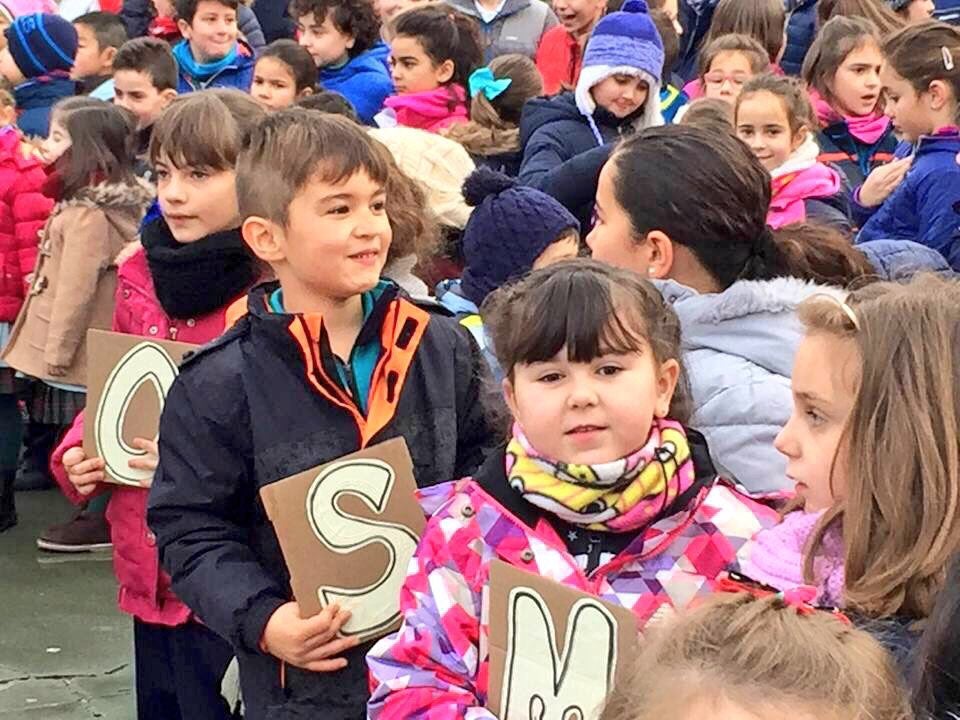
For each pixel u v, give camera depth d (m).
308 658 2.46
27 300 5.29
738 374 2.53
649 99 5.27
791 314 2.58
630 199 2.71
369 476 2.51
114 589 5.15
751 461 2.48
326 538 2.47
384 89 6.95
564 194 4.53
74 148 5.21
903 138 5.06
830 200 4.61
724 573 2.08
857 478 1.83
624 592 2.11
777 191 4.48
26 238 5.73
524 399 2.14
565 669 2.00
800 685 1.23
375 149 2.68
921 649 1.57
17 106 7.30
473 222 3.60
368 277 2.65
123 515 3.33
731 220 2.67
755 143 4.56
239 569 2.55
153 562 3.27
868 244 3.50
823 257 2.78
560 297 2.12
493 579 2.08
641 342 2.13
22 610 4.93
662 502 2.12
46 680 4.39
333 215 2.62
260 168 2.66
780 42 6.68
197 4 7.39
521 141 5.47
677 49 6.66
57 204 5.26
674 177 2.68
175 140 3.28
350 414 2.64
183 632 3.26
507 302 2.23
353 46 7.10
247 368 2.63
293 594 2.58
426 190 4.25
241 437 2.62
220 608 2.52
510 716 2.05
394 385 2.66
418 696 2.11
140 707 3.39
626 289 2.15
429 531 2.23
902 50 4.75
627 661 1.39
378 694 2.15
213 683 3.25
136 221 5.14
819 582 1.94
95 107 5.32
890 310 1.88
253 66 7.28
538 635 2.04
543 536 2.15
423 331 2.73
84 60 8.05
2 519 5.74
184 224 3.32
